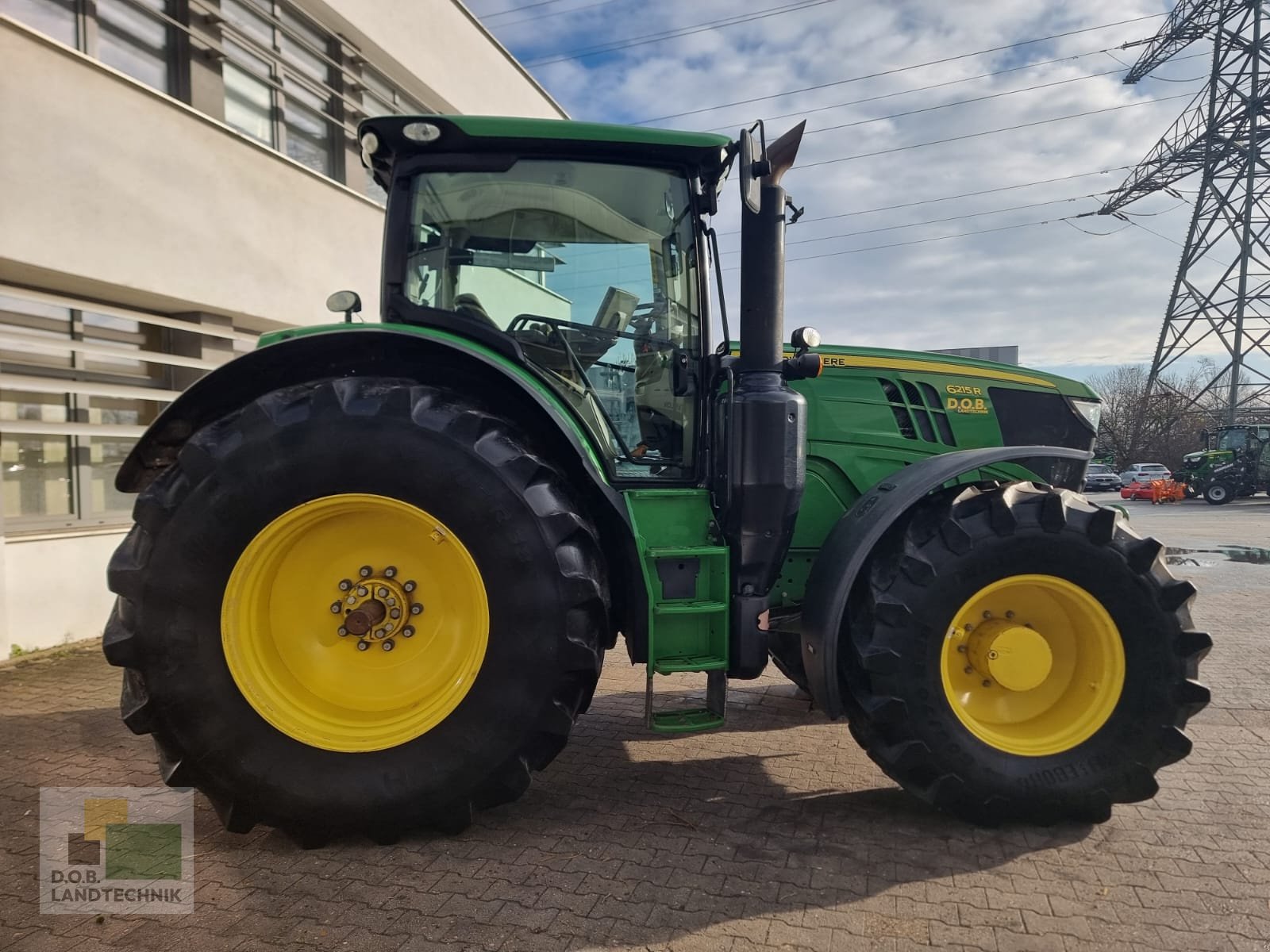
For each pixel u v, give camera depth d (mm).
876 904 2150
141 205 5352
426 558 2605
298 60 7387
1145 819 2691
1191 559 9836
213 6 6266
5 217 4516
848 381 3348
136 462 2646
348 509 2506
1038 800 2555
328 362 2732
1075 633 2721
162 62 5828
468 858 2410
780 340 2742
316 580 2609
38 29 4859
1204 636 2586
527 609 2424
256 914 2115
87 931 2043
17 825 2664
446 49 9445
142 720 2383
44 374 5129
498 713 2424
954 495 2758
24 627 4875
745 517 2691
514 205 2977
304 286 6938
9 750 3332
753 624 2729
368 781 2420
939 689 2549
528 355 2982
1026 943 1977
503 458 2447
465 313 2961
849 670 2656
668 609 2670
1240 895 2205
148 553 2391
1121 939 1997
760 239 2705
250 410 2457
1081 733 2617
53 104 4773
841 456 3301
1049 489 2797
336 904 2164
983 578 2572
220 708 2393
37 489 5133
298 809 2410
